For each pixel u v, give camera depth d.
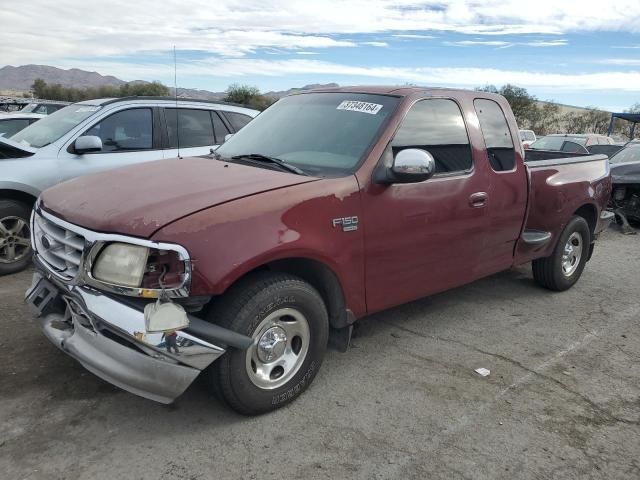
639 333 4.91
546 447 3.14
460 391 3.72
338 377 3.83
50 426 3.10
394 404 3.51
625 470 2.98
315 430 3.19
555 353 4.41
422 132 4.08
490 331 4.80
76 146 5.97
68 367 3.73
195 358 2.85
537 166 5.34
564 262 5.91
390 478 2.83
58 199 3.46
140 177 3.59
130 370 2.83
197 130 7.08
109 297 2.88
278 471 2.84
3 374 3.61
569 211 5.60
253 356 3.16
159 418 3.23
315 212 3.32
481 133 4.57
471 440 3.17
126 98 6.66
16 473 2.71
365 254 3.65
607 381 3.97
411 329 4.77
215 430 3.14
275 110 4.73
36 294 3.34
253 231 3.02
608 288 6.24
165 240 2.79
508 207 4.78
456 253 4.36
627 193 9.80
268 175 3.52
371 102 4.14
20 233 5.77
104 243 2.90
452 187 4.18
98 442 2.98
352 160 3.72
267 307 3.09
